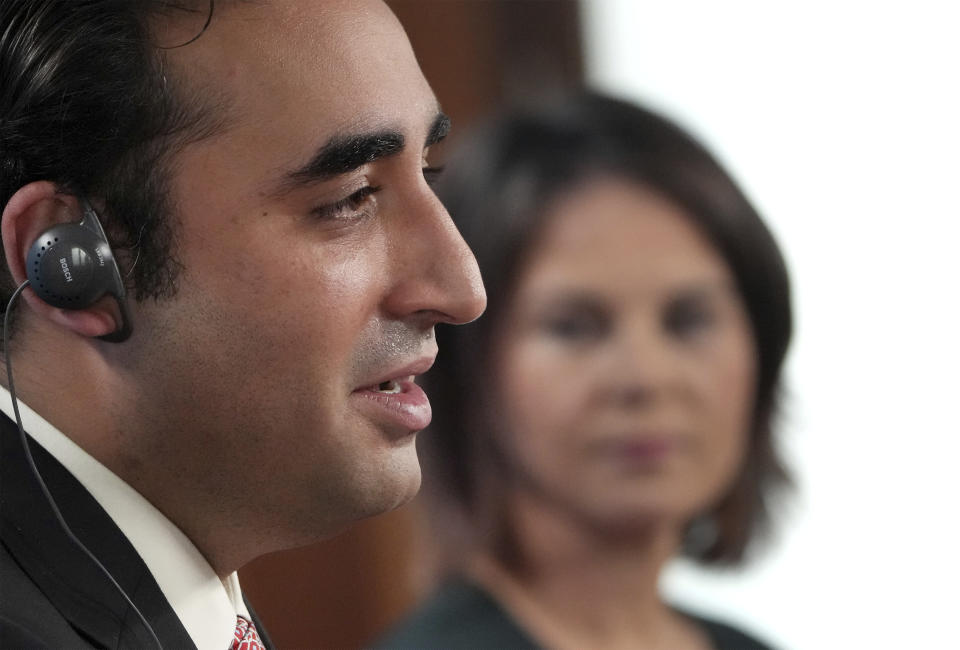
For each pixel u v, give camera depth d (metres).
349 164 2.25
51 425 2.24
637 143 4.55
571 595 4.43
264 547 2.39
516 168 4.53
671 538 4.56
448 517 4.55
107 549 2.17
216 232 2.21
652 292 4.46
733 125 7.98
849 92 7.86
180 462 2.27
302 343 2.23
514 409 4.46
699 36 8.02
